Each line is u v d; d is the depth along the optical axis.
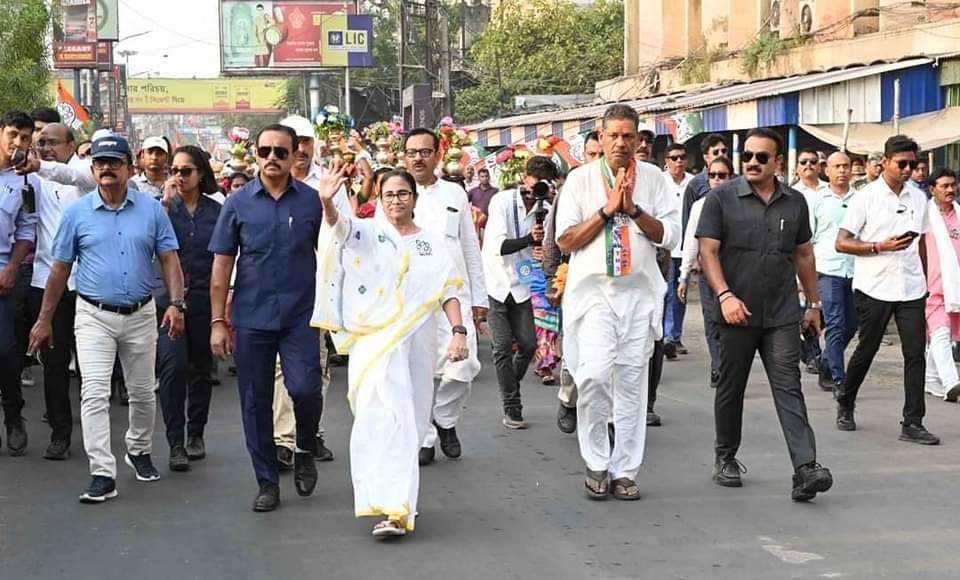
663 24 32.06
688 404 10.53
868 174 13.16
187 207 8.40
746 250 7.27
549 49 44.31
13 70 22.31
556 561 6.12
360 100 56.25
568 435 9.30
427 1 42.75
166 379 8.12
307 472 7.39
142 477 7.85
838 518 6.87
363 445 6.50
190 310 8.33
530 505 7.22
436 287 6.76
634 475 7.35
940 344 10.45
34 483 7.85
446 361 8.31
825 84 16.64
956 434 9.12
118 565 6.11
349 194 8.55
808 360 12.17
